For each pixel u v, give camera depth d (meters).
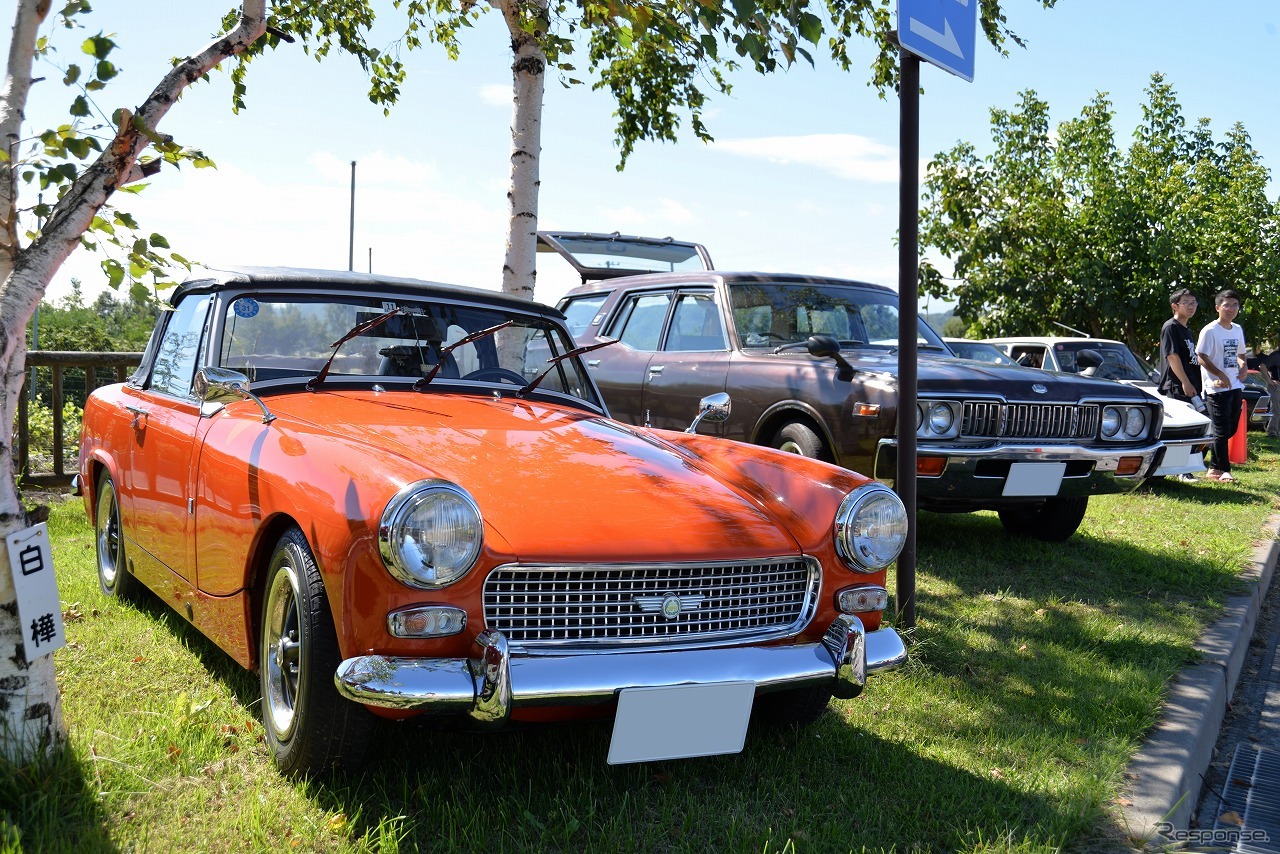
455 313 3.86
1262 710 4.21
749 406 5.87
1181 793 3.10
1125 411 5.82
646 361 6.69
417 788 2.65
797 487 3.02
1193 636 4.74
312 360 3.54
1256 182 18.16
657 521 2.66
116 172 2.61
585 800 2.68
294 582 2.58
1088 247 17.34
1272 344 21.59
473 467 2.74
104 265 2.69
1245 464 11.73
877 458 5.16
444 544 2.30
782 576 2.81
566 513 2.59
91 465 4.43
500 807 2.56
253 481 2.78
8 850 2.15
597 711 2.55
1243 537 7.05
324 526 2.43
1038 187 17.64
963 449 5.25
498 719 2.31
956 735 3.36
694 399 6.25
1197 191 18.25
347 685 2.29
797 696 3.14
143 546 3.78
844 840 2.57
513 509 2.55
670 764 2.98
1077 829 2.75
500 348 3.92
